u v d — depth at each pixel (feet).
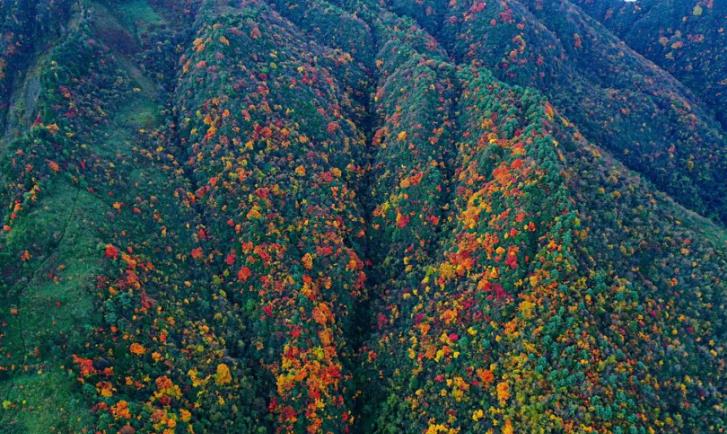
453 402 342.03
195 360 336.90
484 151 427.74
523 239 366.63
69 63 447.01
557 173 378.94
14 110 450.30
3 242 347.56
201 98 465.47
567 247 351.87
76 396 291.17
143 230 391.65
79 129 415.64
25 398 290.97
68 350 309.63
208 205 418.72
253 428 334.44
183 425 306.76
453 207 429.38
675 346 343.46
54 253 345.72
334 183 445.78
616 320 340.80
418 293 401.90
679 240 398.83
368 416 370.12
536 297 345.31
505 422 317.63
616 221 390.42
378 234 450.71
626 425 301.43
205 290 387.34
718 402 326.03
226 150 432.25
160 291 362.74
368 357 388.57
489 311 356.79
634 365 326.44
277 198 420.36
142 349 323.78
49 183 372.38
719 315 361.10
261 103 460.14
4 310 322.14
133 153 428.56
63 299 326.03
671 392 329.31
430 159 451.12
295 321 364.79
